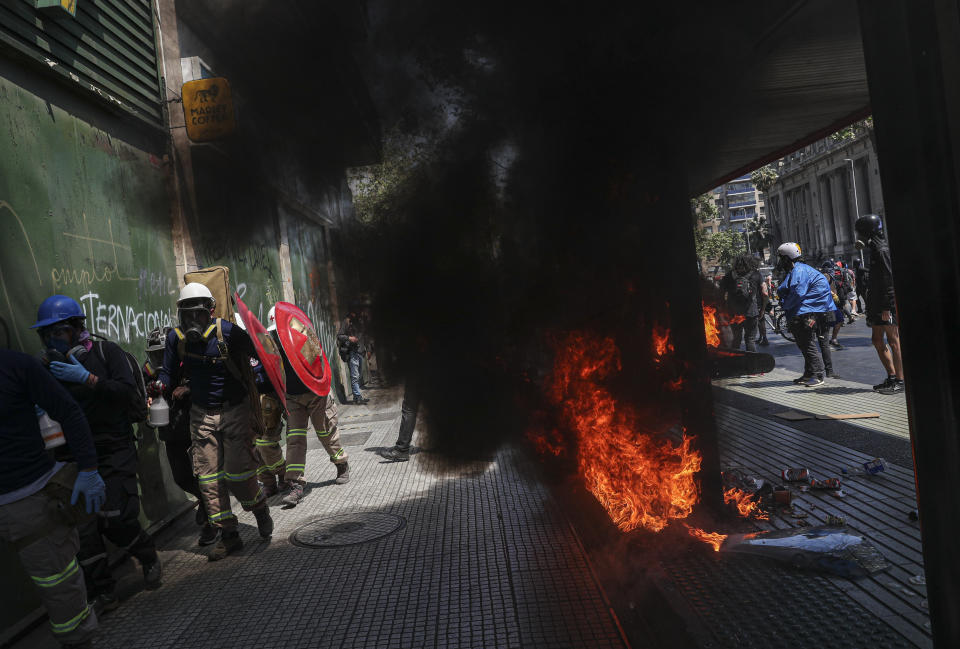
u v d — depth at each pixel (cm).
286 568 381
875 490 403
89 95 447
